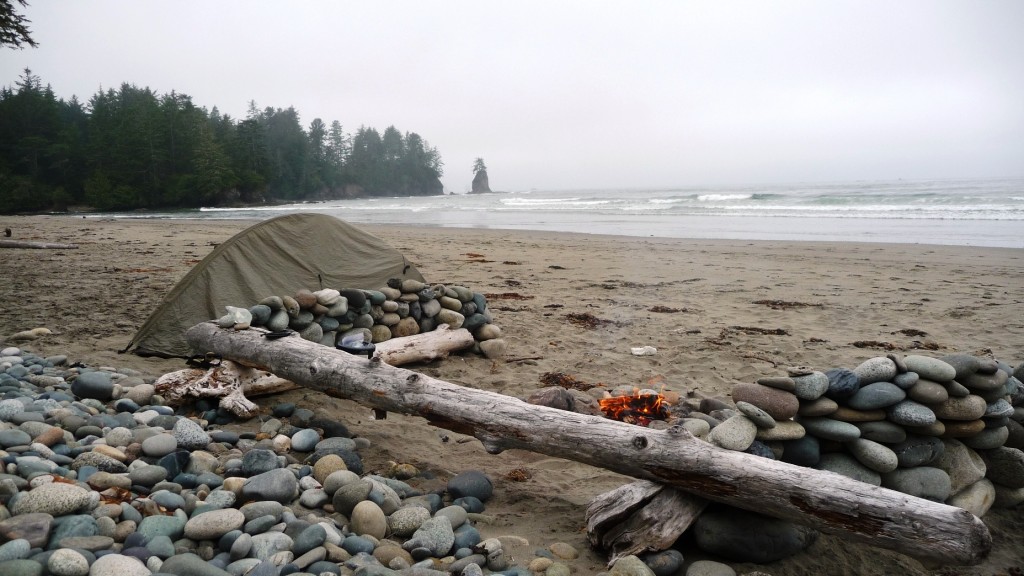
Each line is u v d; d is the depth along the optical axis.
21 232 25.84
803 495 2.96
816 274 14.68
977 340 8.35
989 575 3.32
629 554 3.18
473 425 4.01
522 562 3.23
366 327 6.86
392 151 196.25
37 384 5.20
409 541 3.21
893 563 3.40
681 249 20.17
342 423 5.16
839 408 3.77
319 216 7.75
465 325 7.67
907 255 17.86
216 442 4.43
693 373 6.87
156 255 16.72
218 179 90.56
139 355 6.60
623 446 3.44
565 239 24.17
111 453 3.70
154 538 2.84
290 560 2.91
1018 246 19.64
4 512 2.71
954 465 3.83
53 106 93.06
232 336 5.43
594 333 8.72
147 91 124.06
